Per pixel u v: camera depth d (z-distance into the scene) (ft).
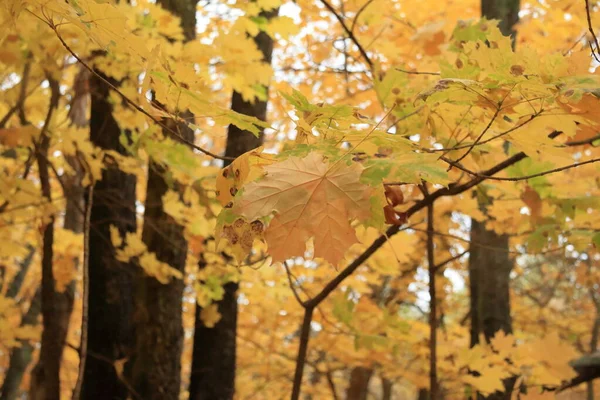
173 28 8.17
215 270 10.16
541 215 6.97
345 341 11.68
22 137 8.63
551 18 10.11
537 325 22.88
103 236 9.74
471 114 4.42
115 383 10.40
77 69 12.09
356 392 24.76
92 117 10.82
